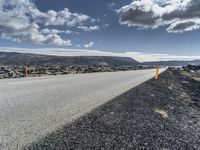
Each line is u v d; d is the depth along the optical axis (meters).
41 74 23.11
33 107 5.81
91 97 7.93
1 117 4.73
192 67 102.19
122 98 8.25
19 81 13.22
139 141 3.99
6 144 3.32
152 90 11.83
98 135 4.05
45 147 3.30
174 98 10.18
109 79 17.66
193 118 6.61
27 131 3.92
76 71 32.75
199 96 12.31
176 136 4.55
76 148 3.39
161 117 6.11
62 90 9.46
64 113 5.32
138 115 5.93
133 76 23.62
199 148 3.98
